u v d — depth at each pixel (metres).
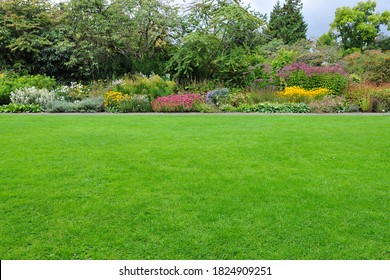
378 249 2.29
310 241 2.37
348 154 4.53
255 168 3.91
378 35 33.22
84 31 14.64
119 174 3.68
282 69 13.29
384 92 10.58
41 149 4.74
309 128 6.55
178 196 3.10
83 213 2.78
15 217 2.71
